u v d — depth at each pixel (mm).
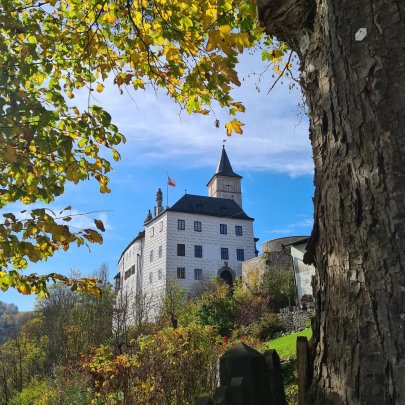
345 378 1653
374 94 1728
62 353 23297
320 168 2000
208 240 55250
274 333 18953
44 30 4793
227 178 72562
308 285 21719
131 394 7125
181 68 4555
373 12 1799
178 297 33938
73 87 5250
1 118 4000
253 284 30203
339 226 1798
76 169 4645
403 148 1613
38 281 4789
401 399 1442
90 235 4285
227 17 3771
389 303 1540
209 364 7375
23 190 4496
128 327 21547
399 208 1575
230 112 4438
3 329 38406
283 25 2301
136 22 4676
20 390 19719
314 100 2102
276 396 2115
